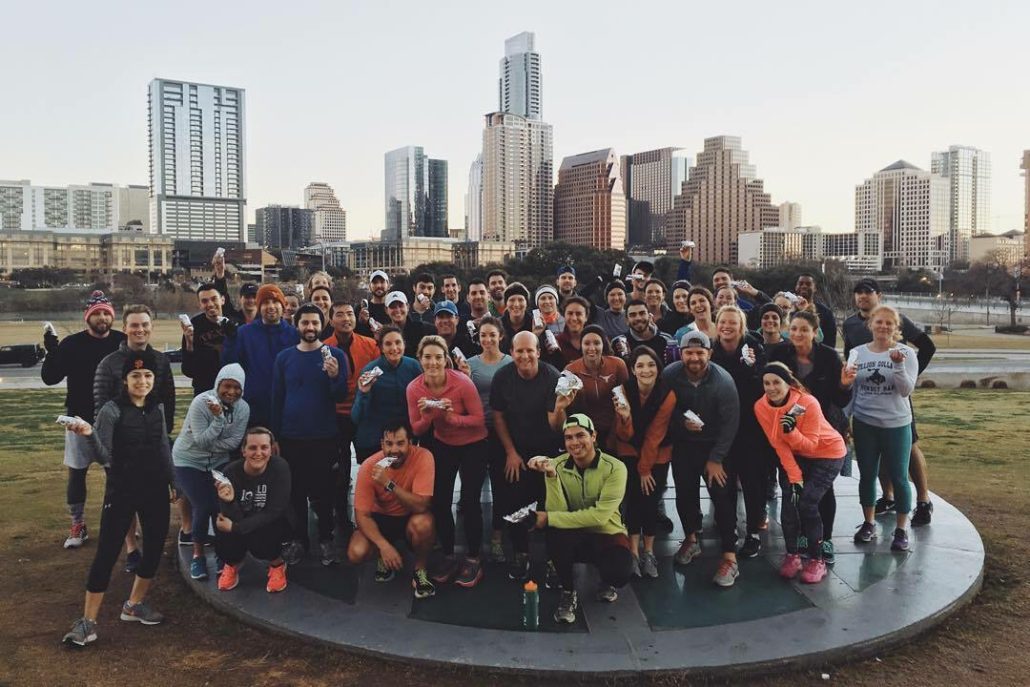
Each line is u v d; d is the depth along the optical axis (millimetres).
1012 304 68625
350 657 4570
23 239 159250
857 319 6652
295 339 6289
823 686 4270
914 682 4312
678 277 9109
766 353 6156
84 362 6234
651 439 5410
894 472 5918
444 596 5246
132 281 103438
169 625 5070
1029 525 7035
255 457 5125
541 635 4648
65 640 4746
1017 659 4555
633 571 5355
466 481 5457
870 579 5426
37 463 10547
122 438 4844
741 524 6707
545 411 5434
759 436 5715
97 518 7562
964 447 11562
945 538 6219
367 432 5738
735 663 4328
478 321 7027
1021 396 20266
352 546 5395
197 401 5594
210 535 6055
